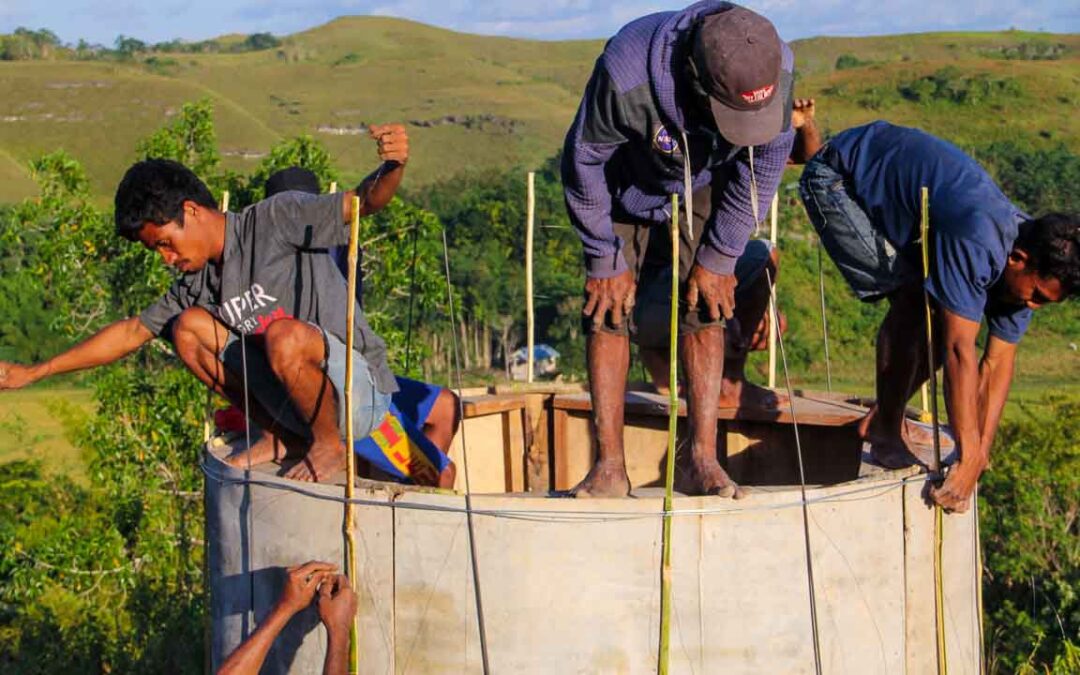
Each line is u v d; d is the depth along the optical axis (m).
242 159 70.06
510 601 3.47
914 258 4.08
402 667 3.59
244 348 3.98
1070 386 30.59
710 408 3.89
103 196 64.00
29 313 34.38
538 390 5.62
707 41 3.36
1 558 12.90
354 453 4.14
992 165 50.81
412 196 43.31
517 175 47.31
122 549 12.82
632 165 3.85
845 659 3.62
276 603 3.78
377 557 3.60
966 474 3.71
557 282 29.34
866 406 5.04
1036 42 127.31
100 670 11.75
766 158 3.68
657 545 3.44
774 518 3.51
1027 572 12.18
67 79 84.25
